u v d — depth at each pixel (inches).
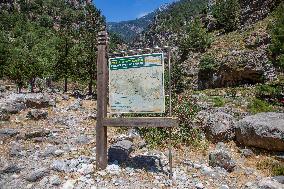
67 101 917.2
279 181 384.5
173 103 564.4
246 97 1354.6
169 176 371.6
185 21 7416.3
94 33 1448.1
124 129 572.1
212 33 3415.4
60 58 1541.6
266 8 2829.7
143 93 388.8
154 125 372.5
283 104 1119.0
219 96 1457.9
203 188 352.8
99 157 384.8
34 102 708.0
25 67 1528.1
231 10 3253.0
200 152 474.9
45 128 550.6
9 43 4849.9
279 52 1364.4
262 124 465.7
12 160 409.1
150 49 386.9
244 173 406.3
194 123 545.3
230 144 500.7
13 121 578.6
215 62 2052.2
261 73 1803.6
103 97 390.3
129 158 423.5
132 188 343.0
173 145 492.7
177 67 2018.9
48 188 341.4
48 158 418.6
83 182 352.2
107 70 402.0
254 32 2327.8
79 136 506.3
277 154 454.0
